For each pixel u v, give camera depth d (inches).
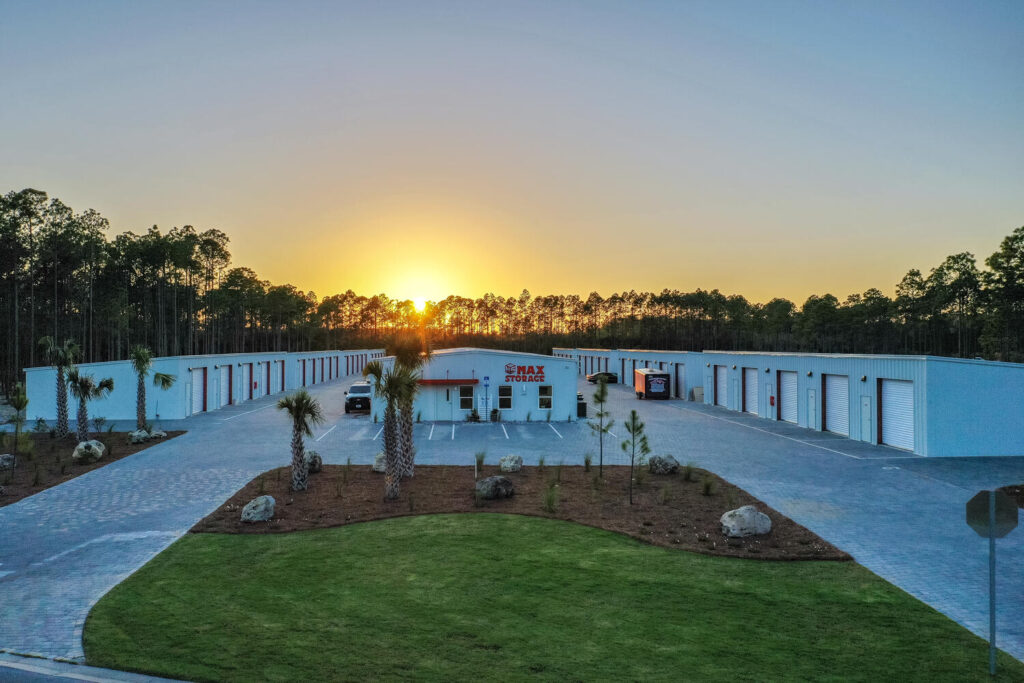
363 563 461.7
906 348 4133.9
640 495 670.5
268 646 332.8
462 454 933.8
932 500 662.5
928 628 359.9
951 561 475.8
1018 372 943.0
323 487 707.4
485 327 6112.2
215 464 850.8
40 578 439.8
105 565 465.7
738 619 369.7
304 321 4803.2
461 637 343.9
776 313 5310.0
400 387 653.3
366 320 6058.1
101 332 2874.0
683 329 5408.5
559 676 302.5
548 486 709.9
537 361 1334.9
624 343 5472.4
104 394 1348.4
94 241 2425.0
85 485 724.7
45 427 1167.6
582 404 1347.2
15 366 2071.9
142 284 2960.1
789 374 1337.4
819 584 425.7
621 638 344.2
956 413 928.3
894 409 1005.8
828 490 706.2
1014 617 377.1
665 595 404.2
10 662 319.9
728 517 534.6
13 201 2215.8
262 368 1993.1
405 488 700.0
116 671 309.3
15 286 2150.6
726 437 1120.8
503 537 522.0
